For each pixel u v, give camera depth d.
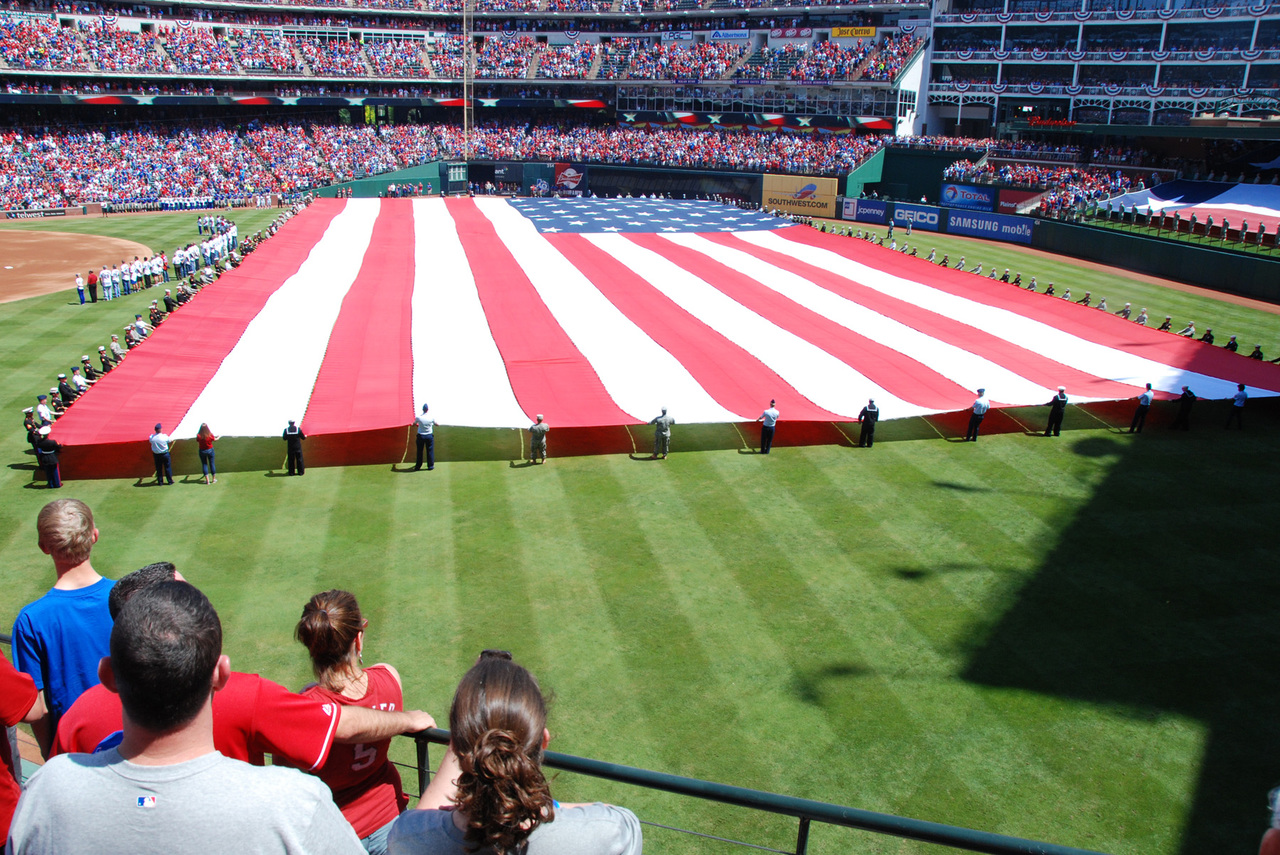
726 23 101.69
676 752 13.63
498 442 27.34
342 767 4.89
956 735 14.21
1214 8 74.88
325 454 26.11
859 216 77.62
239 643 15.99
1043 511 22.78
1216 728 14.59
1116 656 16.52
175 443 26.78
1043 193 67.44
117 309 41.66
